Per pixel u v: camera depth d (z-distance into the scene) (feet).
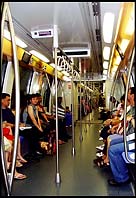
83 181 14.37
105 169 16.67
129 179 13.79
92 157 20.10
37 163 18.54
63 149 23.56
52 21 14.79
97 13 13.34
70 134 33.32
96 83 81.35
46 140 21.83
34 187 13.46
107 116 39.06
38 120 21.68
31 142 21.08
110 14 13.57
